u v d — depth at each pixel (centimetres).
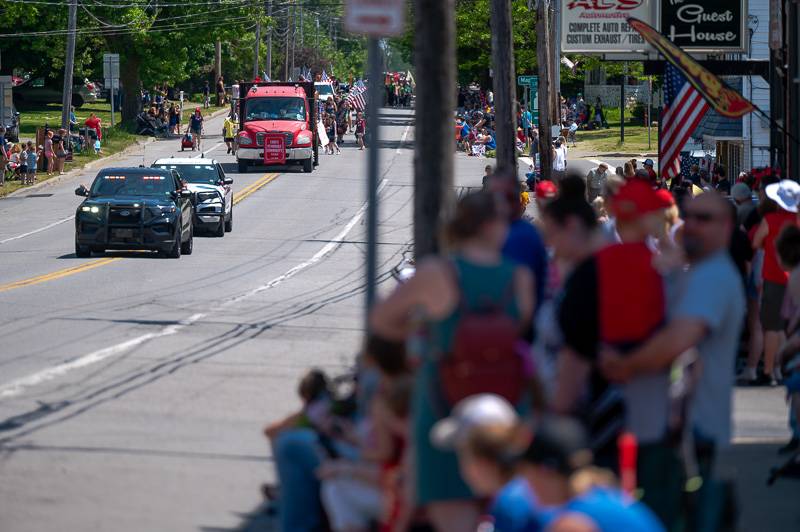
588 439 1667
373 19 1945
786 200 3369
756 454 2705
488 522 1521
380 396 1741
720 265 1655
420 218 2531
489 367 1516
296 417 2198
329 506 1898
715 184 7575
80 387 3556
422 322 1600
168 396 3428
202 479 2562
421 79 2511
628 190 1706
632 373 1642
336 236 9819
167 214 7838
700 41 7612
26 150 13750
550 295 2303
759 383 3506
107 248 7906
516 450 1308
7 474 2581
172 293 6034
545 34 8256
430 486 1548
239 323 4991
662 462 1689
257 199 12731
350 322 5106
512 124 5494
